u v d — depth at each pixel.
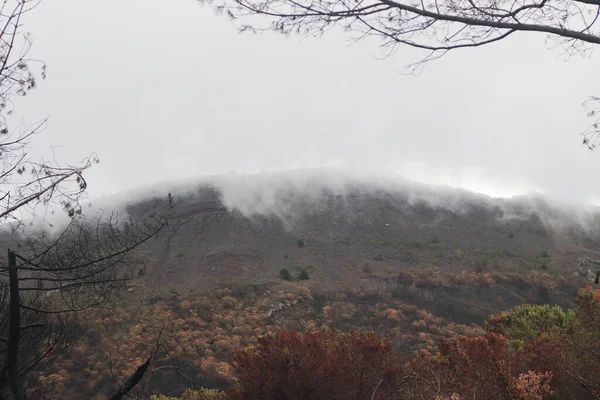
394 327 48.50
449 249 106.19
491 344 7.00
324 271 85.50
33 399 6.05
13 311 2.81
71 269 3.02
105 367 12.10
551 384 6.57
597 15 2.42
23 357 5.82
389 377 7.11
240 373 7.29
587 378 6.24
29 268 2.90
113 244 3.18
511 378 6.32
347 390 6.80
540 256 103.81
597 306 7.32
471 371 6.55
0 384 3.39
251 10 2.76
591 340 6.86
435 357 7.73
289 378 6.74
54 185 3.15
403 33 2.70
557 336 8.14
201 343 31.38
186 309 51.38
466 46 2.66
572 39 2.65
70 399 10.19
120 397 3.25
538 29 2.45
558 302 67.00
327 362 7.10
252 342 39.78
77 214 3.20
